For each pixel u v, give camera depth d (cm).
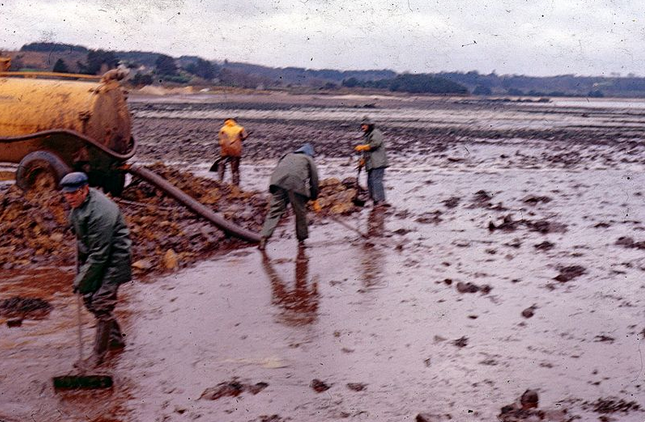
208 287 868
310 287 865
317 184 1062
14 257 959
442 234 1160
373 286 866
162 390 582
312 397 566
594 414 531
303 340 689
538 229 1186
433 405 550
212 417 536
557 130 3666
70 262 955
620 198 1530
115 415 539
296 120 3994
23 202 1081
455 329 714
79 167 1205
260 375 609
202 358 648
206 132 3109
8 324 729
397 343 679
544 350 655
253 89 7606
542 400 555
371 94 8394
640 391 568
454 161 2248
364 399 562
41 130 1177
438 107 6253
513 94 11375
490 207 1417
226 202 1381
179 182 1372
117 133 1238
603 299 802
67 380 583
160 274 927
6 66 1259
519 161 2280
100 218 609
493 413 536
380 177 1398
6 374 611
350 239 1130
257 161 2209
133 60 6844
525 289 845
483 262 975
